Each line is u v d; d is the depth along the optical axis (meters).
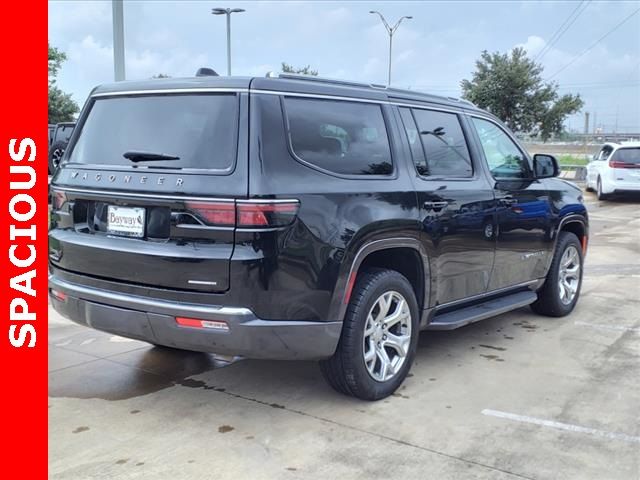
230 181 3.48
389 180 4.24
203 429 3.80
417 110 4.71
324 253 3.67
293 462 3.40
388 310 4.23
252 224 3.43
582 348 5.43
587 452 3.54
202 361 5.02
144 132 3.92
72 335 5.67
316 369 4.86
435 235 4.50
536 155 5.73
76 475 3.27
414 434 3.74
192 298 3.54
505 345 5.52
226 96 3.68
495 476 3.27
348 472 3.30
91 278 3.92
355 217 3.85
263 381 4.59
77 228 4.10
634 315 6.54
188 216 3.54
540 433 3.77
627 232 12.98
